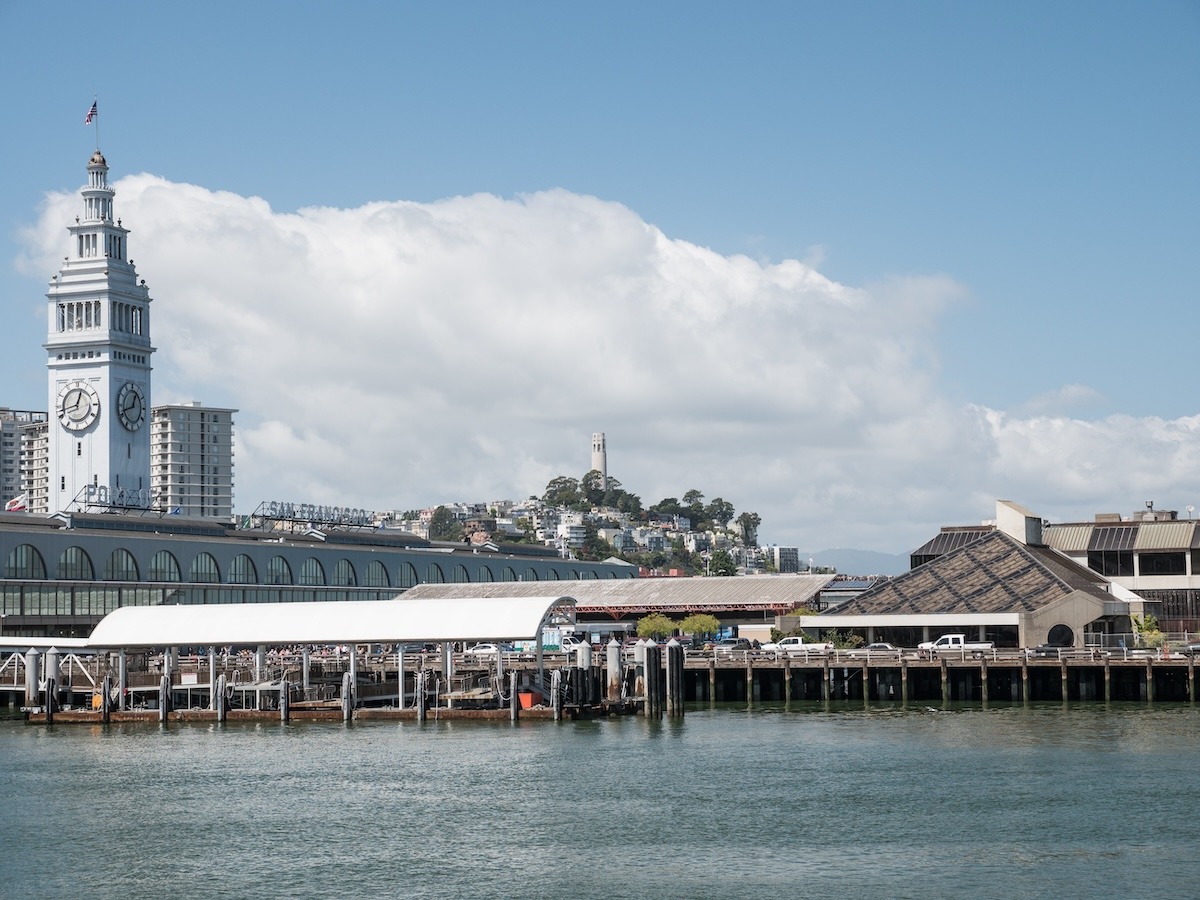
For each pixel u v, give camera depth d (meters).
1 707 163.12
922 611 177.88
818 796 98.56
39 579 192.38
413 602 149.50
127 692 151.00
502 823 92.00
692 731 131.88
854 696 165.88
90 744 128.50
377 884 78.50
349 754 119.69
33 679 148.88
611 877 79.12
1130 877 77.06
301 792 102.88
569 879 78.88
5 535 188.38
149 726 141.12
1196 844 83.44
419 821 92.88
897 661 157.12
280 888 78.12
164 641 148.50
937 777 104.50
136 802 100.25
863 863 80.88
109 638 149.62
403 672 150.00
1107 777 102.94
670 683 142.38
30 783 108.06
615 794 100.44
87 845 88.00
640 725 136.88
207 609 152.75
